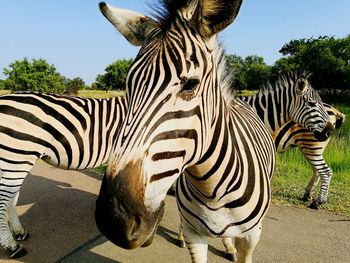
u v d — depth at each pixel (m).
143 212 1.09
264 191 1.79
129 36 1.56
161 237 3.58
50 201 4.57
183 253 3.26
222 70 1.61
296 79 4.14
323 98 25.70
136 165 1.09
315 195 4.85
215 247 3.31
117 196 1.07
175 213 4.25
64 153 3.40
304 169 6.12
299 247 3.36
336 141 7.23
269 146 2.34
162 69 1.14
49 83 26.38
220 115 1.45
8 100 3.14
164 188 1.16
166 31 1.19
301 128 4.45
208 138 1.38
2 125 3.04
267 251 3.26
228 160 1.53
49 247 3.30
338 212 4.33
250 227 1.80
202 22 1.20
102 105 3.70
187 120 1.18
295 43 31.33
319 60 24.94
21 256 3.11
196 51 1.18
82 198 4.73
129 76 1.26
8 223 3.22
